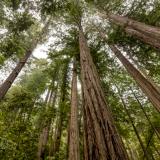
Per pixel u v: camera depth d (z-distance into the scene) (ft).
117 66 38.81
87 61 18.17
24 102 25.75
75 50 35.53
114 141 9.59
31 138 21.47
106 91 35.42
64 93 36.68
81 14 39.24
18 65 31.50
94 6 40.11
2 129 19.75
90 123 10.94
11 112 25.25
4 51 36.17
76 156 15.31
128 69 28.40
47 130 30.86
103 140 9.52
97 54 36.17
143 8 34.12
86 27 39.14
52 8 35.55
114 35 35.17
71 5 36.50
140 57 36.01
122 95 38.27
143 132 37.11
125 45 35.96
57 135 30.94
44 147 27.86
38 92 44.45
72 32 38.96
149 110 36.52
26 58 33.94
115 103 34.68
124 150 9.39
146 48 34.71
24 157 19.49
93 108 11.80
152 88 22.33
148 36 26.91
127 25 31.01
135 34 29.76
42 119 28.45
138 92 38.24
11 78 28.86
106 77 38.11
